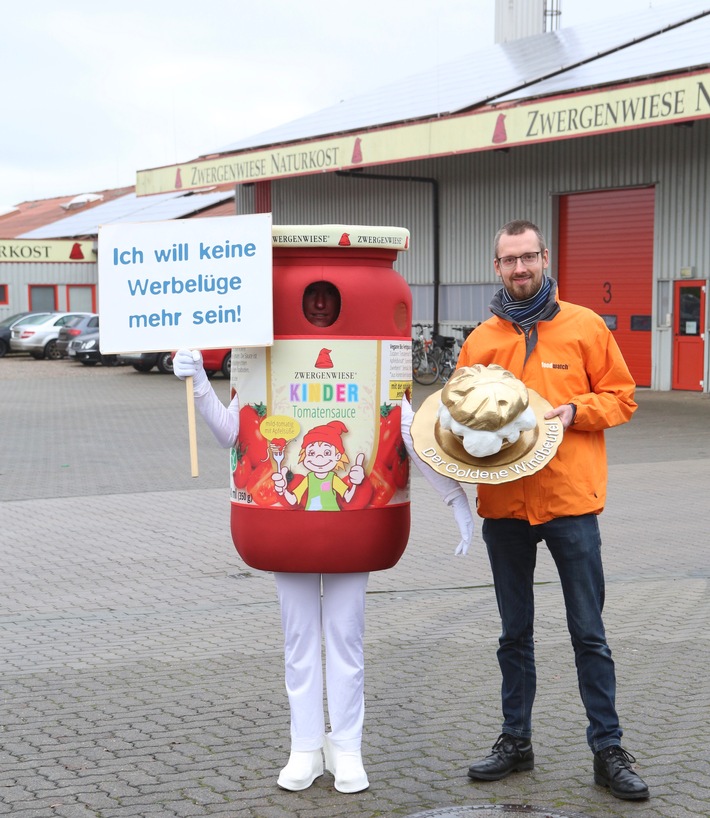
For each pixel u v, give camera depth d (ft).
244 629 21.38
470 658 19.17
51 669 18.70
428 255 92.89
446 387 12.76
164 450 50.44
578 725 15.75
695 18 77.97
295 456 13.33
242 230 12.95
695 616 21.95
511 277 13.47
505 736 14.02
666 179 73.26
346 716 13.65
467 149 69.51
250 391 13.52
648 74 61.82
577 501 13.21
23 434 57.06
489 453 12.51
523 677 13.99
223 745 15.06
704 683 17.61
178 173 95.35
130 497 37.47
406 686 17.62
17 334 124.88
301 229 13.09
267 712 16.40
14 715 16.30
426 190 92.38
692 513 33.58
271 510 13.41
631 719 15.92
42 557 28.09
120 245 13.28
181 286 13.14
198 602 23.56
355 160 78.54
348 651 13.67
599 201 78.69
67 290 146.20
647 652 19.43
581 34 91.71
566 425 12.96
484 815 12.69
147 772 14.11
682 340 73.20
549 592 24.11
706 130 70.23
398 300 13.65
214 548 29.14
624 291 77.15
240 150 92.58
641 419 59.36
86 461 46.93
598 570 13.47
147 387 86.22
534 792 13.41
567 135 62.75
